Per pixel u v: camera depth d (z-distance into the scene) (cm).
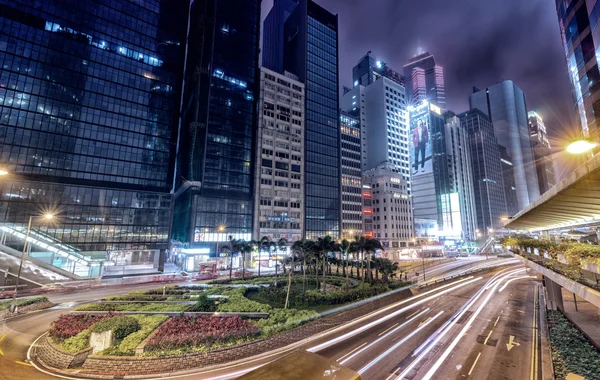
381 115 13800
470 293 4469
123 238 6606
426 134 16012
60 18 6281
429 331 2578
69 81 6291
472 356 2030
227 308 2670
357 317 3028
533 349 2162
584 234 3434
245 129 8794
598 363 1794
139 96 7150
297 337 2319
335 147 11100
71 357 1809
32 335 2436
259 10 9762
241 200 8425
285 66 12169
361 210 11850
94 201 6344
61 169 6053
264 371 726
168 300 3055
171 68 7731
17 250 5209
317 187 10275
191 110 8669
